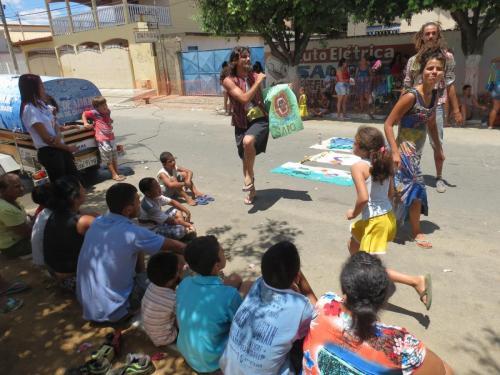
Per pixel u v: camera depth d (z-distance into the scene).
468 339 3.10
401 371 1.95
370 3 9.95
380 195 3.49
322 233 4.87
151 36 21.02
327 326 2.08
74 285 3.77
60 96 7.13
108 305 3.18
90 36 23.83
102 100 6.96
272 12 11.67
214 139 10.05
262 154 8.34
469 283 3.76
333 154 8.10
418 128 4.18
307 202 5.80
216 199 6.11
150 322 3.04
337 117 12.56
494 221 4.91
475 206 5.36
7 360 3.12
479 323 3.26
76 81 7.37
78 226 3.59
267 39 13.05
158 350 3.13
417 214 4.38
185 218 5.25
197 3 13.34
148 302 3.03
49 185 3.98
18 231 4.52
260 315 2.36
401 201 4.28
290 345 2.34
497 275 3.86
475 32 10.50
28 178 7.50
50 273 4.04
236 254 4.52
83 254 3.28
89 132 7.06
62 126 7.05
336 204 5.68
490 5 9.45
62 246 3.64
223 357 2.51
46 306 3.75
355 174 3.40
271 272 2.39
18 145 6.92
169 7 23.86
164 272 2.99
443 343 3.07
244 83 5.32
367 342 1.97
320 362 2.08
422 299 3.27
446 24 16.58
